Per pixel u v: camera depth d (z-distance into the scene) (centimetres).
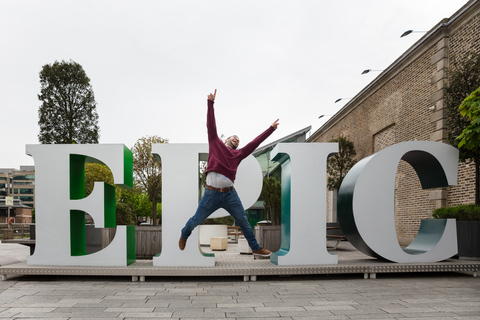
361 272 551
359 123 1669
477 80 752
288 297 429
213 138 450
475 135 637
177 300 412
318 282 533
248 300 413
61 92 2838
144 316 344
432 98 1073
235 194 446
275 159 677
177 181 584
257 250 441
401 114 1274
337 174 1647
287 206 621
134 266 562
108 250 573
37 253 575
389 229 589
